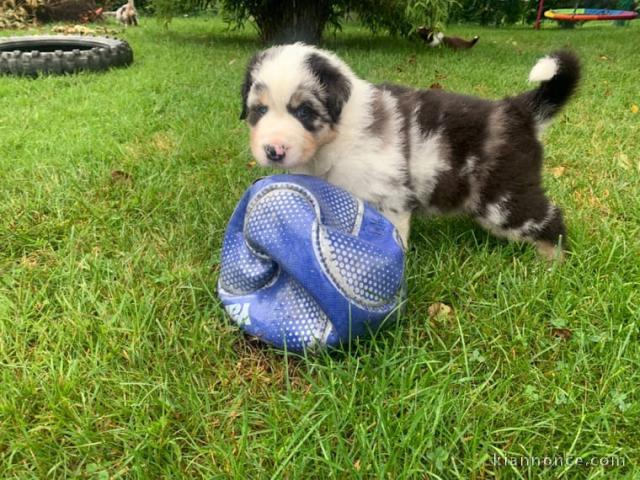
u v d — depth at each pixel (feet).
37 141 2.94
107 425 1.29
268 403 1.35
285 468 1.18
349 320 1.41
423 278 1.79
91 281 1.79
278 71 1.70
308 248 1.38
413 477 1.15
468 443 1.23
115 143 2.92
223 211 2.21
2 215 2.18
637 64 5.10
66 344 1.50
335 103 1.72
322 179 1.77
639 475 1.15
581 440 1.25
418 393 1.32
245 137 3.02
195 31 7.47
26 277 1.81
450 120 1.81
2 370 1.42
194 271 1.81
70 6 8.68
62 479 1.18
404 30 6.27
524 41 7.20
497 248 1.96
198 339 1.53
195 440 1.27
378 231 1.58
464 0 10.06
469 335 1.57
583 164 2.73
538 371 1.42
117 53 4.79
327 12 6.32
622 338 1.51
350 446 1.24
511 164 1.81
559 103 1.83
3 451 1.24
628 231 2.06
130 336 1.52
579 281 1.74
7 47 5.12
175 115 3.41
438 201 1.89
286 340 1.46
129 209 2.25
